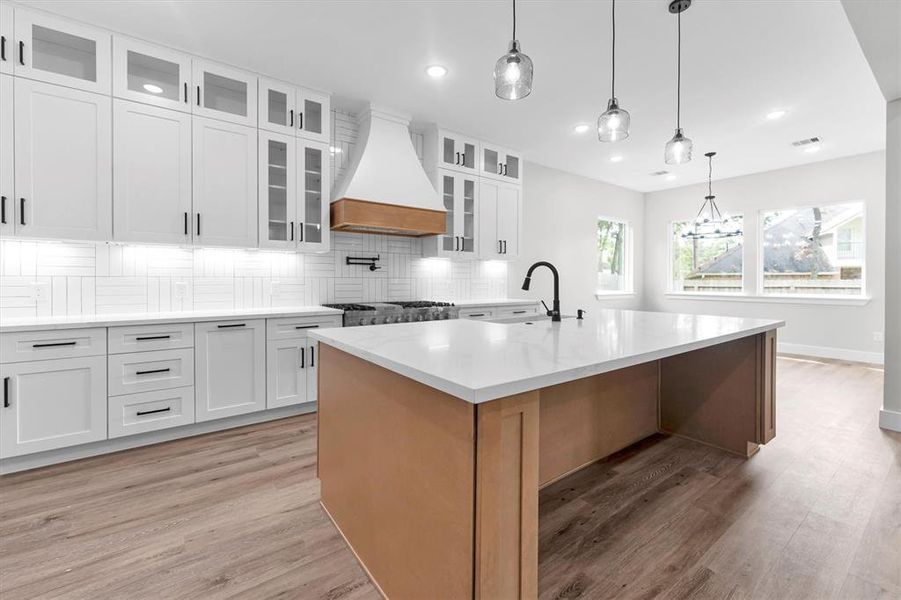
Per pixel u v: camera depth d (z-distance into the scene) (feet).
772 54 9.80
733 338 6.36
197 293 11.10
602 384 8.40
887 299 10.09
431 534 4.02
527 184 18.95
